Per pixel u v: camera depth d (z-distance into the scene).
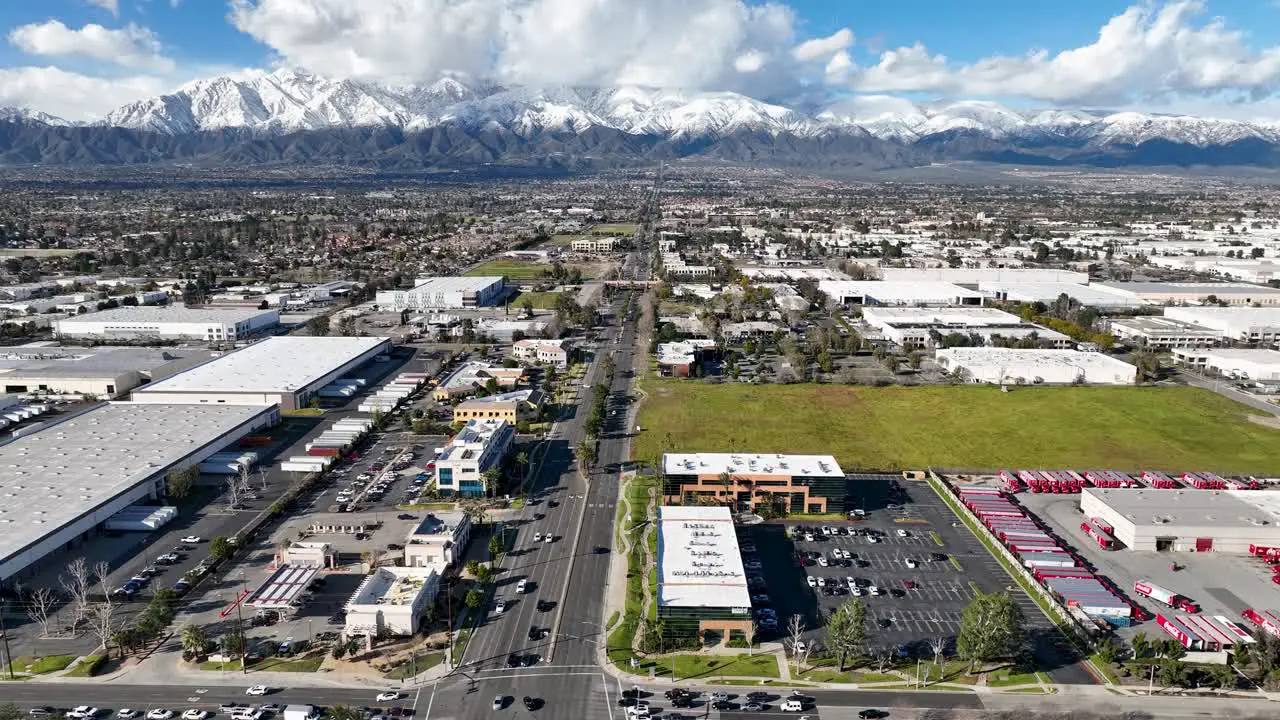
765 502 197.00
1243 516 182.12
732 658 139.25
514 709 125.06
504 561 171.00
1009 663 137.75
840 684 132.25
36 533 164.62
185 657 136.75
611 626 147.62
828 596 159.75
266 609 149.38
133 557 170.38
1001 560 174.88
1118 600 153.12
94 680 130.88
